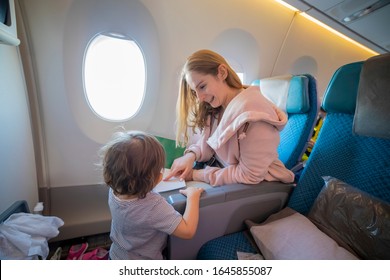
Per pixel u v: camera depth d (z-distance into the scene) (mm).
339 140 883
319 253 628
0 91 876
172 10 1271
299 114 1120
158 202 718
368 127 711
